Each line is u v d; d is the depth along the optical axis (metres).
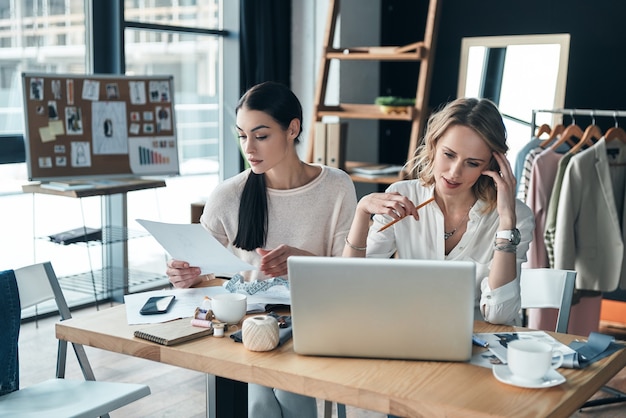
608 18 4.66
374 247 2.44
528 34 4.93
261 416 2.46
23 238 4.63
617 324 4.66
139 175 4.62
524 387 1.68
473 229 2.36
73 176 4.39
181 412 3.30
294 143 2.58
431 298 1.78
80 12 4.74
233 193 2.61
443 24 5.25
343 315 1.82
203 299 2.29
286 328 2.03
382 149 5.52
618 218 4.01
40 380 3.63
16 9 4.41
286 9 5.50
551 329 4.00
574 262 3.87
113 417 3.24
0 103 4.39
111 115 4.51
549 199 4.01
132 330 2.04
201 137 5.50
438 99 5.33
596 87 4.74
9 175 4.48
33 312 4.65
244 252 2.62
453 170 2.22
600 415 3.29
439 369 1.78
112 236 4.70
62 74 4.34
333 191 2.62
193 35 5.36
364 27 5.30
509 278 2.16
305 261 1.81
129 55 5.00
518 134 4.77
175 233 2.28
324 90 5.00
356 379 1.71
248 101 2.44
